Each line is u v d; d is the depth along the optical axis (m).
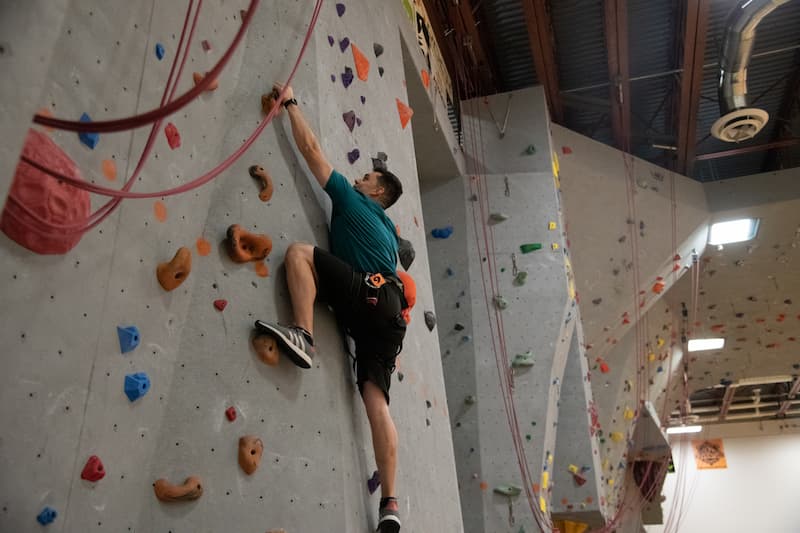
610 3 7.84
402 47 6.01
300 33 3.53
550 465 7.18
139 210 2.39
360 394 3.12
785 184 10.33
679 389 15.23
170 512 2.32
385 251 3.07
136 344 2.29
